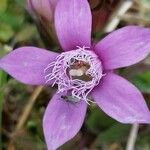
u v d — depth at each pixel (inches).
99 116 3.0
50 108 2.4
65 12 2.4
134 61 2.3
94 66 2.4
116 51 2.4
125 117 2.3
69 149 3.1
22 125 3.2
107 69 2.4
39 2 2.6
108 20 3.0
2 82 2.8
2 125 3.3
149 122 2.2
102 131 3.1
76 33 2.4
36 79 2.4
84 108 2.4
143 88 3.1
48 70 2.5
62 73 2.5
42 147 3.2
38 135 3.2
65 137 2.3
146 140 3.3
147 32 2.3
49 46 2.9
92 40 2.6
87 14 2.4
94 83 2.4
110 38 2.4
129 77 2.9
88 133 3.1
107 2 2.8
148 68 2.9
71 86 2.5
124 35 2.3
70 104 2.4
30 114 3.3
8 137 3.2
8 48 3.3
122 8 3.2
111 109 2.3
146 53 2.3
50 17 2.7
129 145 3.1
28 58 2.4
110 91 2.4
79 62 2.5
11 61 2.4
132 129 3.1
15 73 2.4
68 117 2.4
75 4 2.4
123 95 2.3
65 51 2.5
